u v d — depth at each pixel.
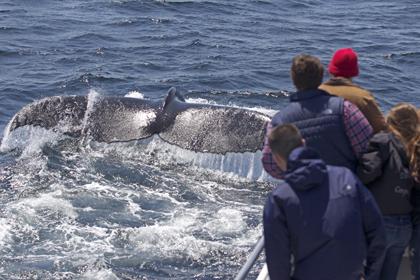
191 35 42.31
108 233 16.80
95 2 50.28
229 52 38.84
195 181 19.23
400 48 40.81
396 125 10.48
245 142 19.39
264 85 33.22
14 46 38.50
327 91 10.51
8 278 15.01
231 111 20.06
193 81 33.38
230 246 16.41
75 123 20.88
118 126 20.52
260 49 39.81
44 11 47.12
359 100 10.51
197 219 17.55
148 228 16.98
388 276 10.51
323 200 8.61
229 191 18.86
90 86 32.41
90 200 18.23
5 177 19.22
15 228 16.81
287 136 8.83
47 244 16.27
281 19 47.91
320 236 8.55
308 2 53.81
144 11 48.31
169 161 19.98
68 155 20.23
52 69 34.75
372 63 37.50
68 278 15.09
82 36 41.19
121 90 32.06
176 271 15.49
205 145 19.55
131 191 18.75
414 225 10.58
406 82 34.59
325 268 8.65
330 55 39.31
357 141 9.89
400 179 10.13
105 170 19.62
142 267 15.57
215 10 49.50
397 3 54.53
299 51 39.84
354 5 53.50
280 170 9.70
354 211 8.65
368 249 8.98
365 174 9.98
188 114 20.23
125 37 41.53
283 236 8.59
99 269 15.39
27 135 21.03
